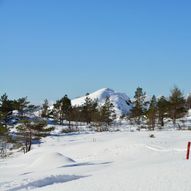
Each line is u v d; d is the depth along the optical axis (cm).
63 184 1614
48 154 3616
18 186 1905
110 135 6819
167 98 9988
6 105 8712
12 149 6781
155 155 3528
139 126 9694
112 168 2339
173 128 8631
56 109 10950
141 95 10644
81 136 7575
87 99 11544
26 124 6750
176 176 1420
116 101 17988
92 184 1498
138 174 1577
